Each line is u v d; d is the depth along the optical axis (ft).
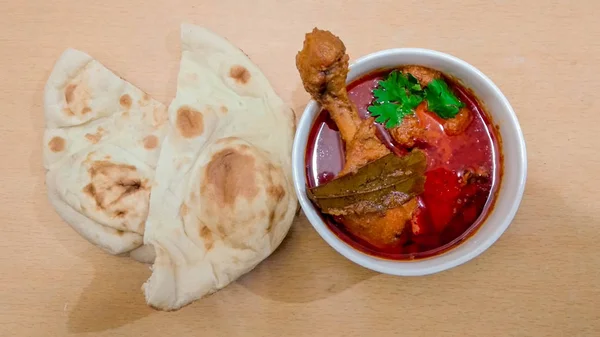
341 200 1.29
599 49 1.53
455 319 1.45
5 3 1.66
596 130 1.49
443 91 1.33
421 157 1.27
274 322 1.48
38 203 1.58
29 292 1.54
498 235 1.26
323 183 1.36
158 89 1.60
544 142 1.49
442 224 1.32
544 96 1.52
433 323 1.45
